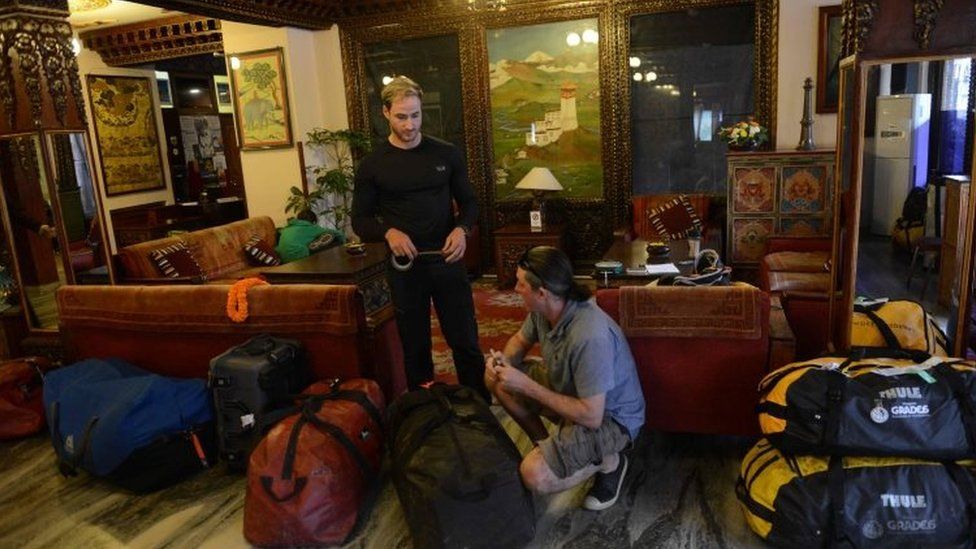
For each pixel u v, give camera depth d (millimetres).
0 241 3742
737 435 2582
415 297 2926
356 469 2328
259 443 2309
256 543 2256
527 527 2090
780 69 5395
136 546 2328
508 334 4543
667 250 4352
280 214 6562
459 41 6145
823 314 2838
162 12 6441
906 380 2004
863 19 2416
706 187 5820
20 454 3090
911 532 1917
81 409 2705
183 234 5211
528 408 2510
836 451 2008
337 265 4195
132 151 7844
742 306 2432
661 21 5629
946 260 2914
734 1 5402
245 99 6438
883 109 2963
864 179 2980
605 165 5977
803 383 2074
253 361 2594
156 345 3123
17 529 2469
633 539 2215
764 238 5191
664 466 2656
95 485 2773
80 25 6898
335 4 6340
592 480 2582
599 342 2184
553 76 5977
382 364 3004
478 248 6406
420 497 2045
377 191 2926
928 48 2391
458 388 2459
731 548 2143
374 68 6473
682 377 2559
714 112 5676
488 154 6289
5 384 3266
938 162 2961
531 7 5883
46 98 3520
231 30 6371
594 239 6156
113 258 4543
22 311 3758
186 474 2732
